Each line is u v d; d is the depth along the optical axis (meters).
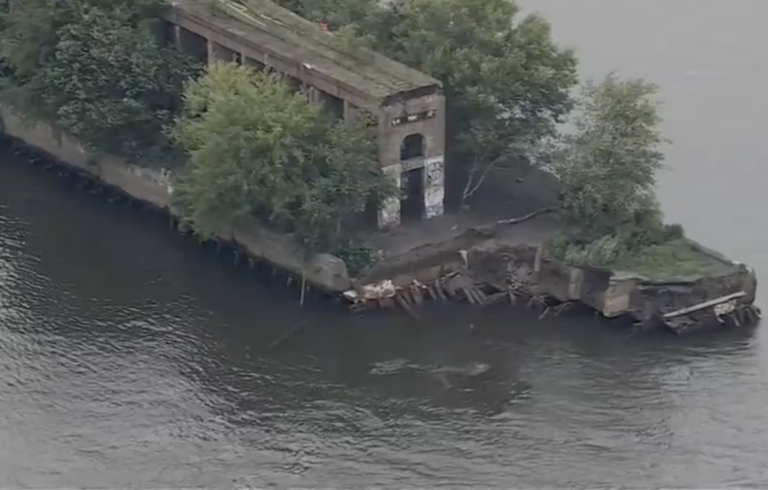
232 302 185.25
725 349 176.88
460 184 198.88
